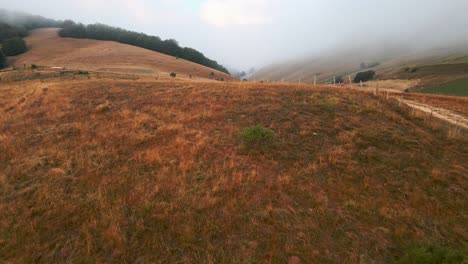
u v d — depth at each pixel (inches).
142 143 438.9
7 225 259.9
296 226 262.1
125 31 5654.5
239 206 286.0
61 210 278.1
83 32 4788.4
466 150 451.2
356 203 300.0
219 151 402.6
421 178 357.1
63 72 1723.7
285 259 227.1
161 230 252.8
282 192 312.2
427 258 213.8
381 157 400.8
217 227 256.1
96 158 387.2
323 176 353.4
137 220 262.7
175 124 511.8
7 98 833.5
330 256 232.4
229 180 329.7
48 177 339.9
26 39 4320.9
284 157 395.5
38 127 524.7
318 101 644.1
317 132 481.4
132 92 795.4
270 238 247.4
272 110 583.2
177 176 338.6
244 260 224.4
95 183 327.0
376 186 336.2
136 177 338.0
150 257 226.5
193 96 715.4
